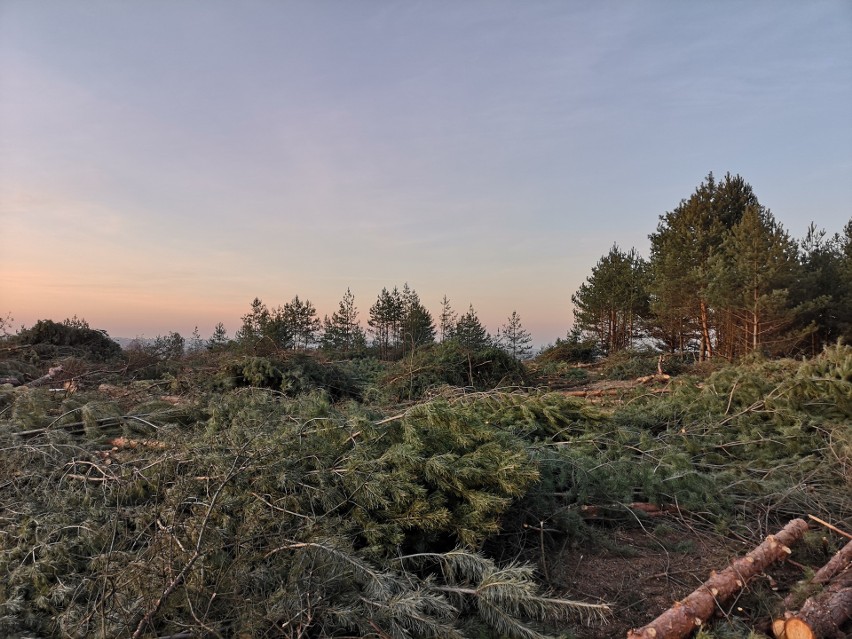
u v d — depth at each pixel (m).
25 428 4.68
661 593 3.20
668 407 6.91
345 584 2.57
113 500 3.32
